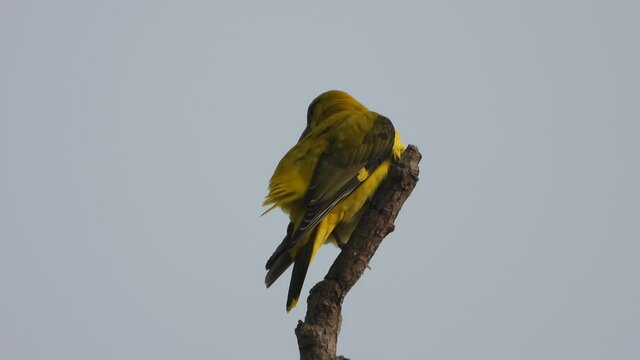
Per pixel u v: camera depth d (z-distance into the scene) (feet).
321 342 28.55
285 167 39.86
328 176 38.96
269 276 36.06
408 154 33.24
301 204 38.93
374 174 40.09
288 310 36.11
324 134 40.93
